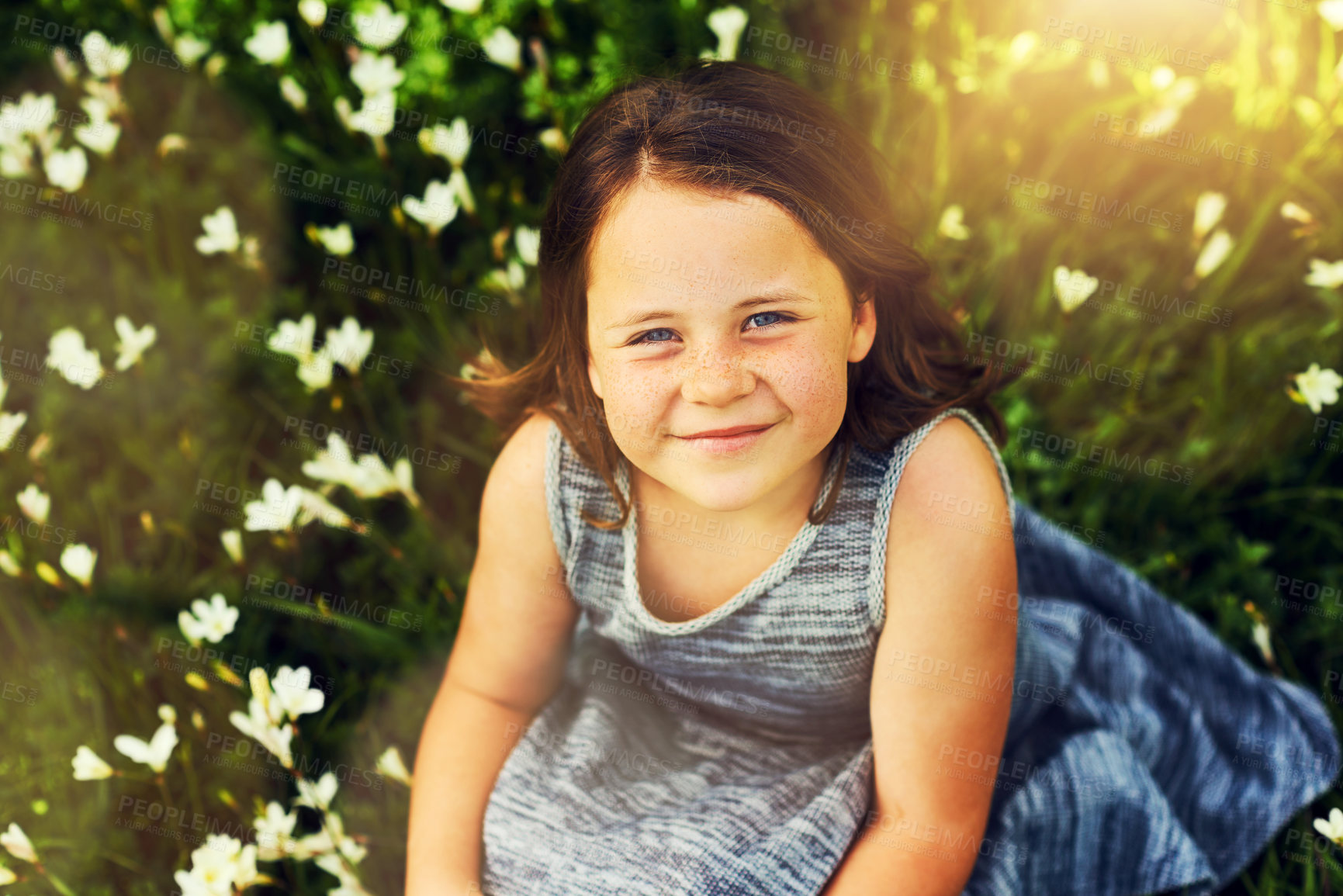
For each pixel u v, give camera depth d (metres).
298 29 3.27
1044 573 2.30
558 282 1.44
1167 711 2.11
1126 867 1.87
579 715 1.84
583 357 1.45
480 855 1.76
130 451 2.80
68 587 2.53
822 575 1.51
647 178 1.25
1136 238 2.96
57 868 2.21
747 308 1.22
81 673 2.45
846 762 1.71
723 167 1.23
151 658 2.49
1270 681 2.15
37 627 2.51
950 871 1.58
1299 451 2.67
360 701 2.45
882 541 1.47
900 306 1.53
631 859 1.58
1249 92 2.99
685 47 3.14
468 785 1.79
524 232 2.52
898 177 2.57
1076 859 1.85
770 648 1.61
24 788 2.30
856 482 1.47
